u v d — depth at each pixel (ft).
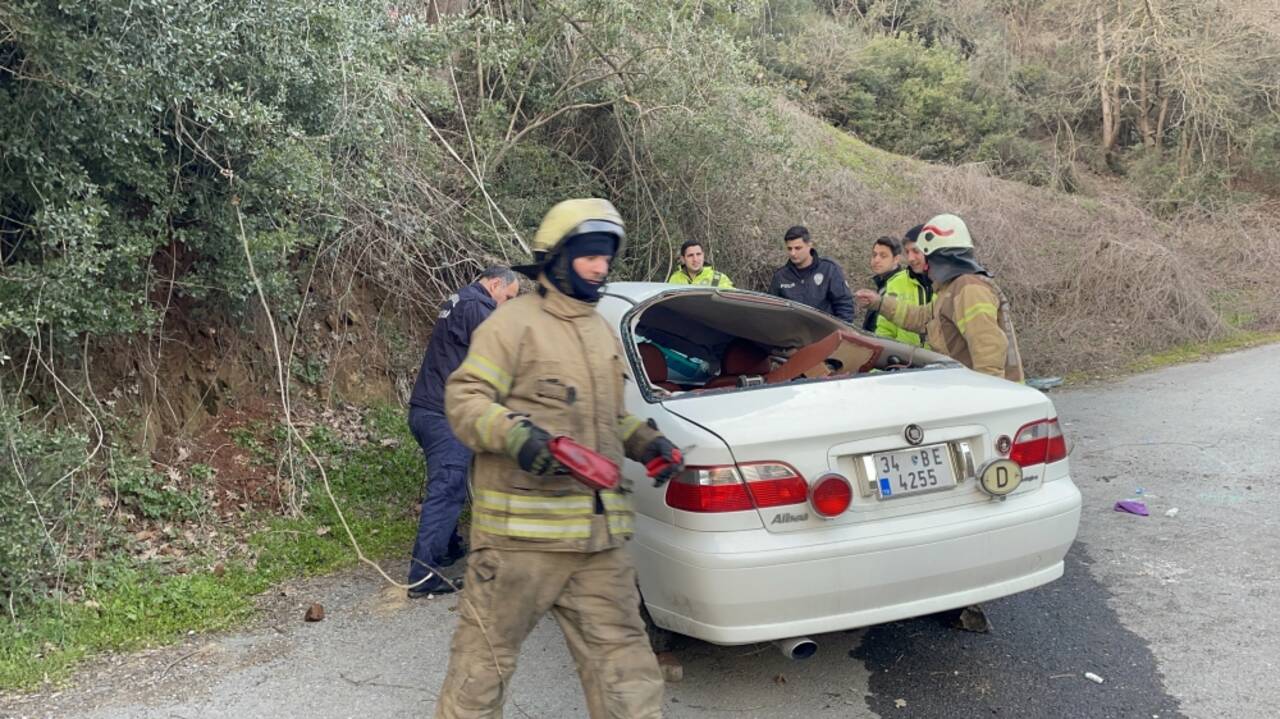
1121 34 63.41
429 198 24.68
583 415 9.57
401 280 25.40
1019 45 72.13
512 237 25.99
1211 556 16.92
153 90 16.39
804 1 65.67
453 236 25.46
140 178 17.52
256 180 18.76
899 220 43.37
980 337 15.56
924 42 70.64
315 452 21.45
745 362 17.61
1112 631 14.25
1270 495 19.99
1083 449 24.32
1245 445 23.81
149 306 18.85
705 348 17.52
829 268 24.86
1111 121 68.85
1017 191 52.39
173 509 18.44
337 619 15.57
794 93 44.88
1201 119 62.44
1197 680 12.71
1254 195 60.34
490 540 9.46
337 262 24.21
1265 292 48.03
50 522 16.07
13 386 17.54
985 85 67.15
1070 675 13.01
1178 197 59.47
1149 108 69.00
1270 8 60.80
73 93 15.66
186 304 21.22
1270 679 12.63
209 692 13.15
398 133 23.52
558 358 9.56
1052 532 12.73
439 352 17.12
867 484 11.84
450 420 9.31
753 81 36.76
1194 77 60.75
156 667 13.99
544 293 9.81
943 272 16.43
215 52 16.58
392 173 23.26
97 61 15.56
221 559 17.63
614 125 30.68
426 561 16.29
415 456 22.34
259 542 18.21
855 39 66.13
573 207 9.68
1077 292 41.04
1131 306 40.60
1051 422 13.17
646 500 12.14
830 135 53.26
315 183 18.94
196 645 14.74
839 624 11.64
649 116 29.91
